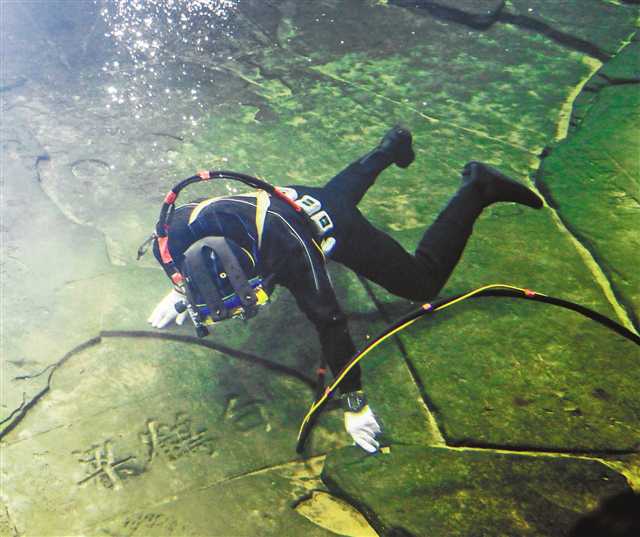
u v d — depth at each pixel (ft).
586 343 8.57
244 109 12.60
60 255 9.97
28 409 8.25
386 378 8.41
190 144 11.84
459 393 8.11
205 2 15.17
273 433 8.00
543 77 13.21
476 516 6.96
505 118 12.34
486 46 14.02
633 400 7.94
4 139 11.84
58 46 14.02
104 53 13.88
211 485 7.54
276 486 7.53
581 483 7.18
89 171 11.35
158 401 8.31
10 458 7.77
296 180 11.13
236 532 7.10
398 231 10.14
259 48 14.07
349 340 7.35
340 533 7.14
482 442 7.62
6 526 7.20
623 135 11.50
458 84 13.09
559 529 6.82
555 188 10.64
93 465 7.72
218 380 8.52
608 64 13.02
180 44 14.14
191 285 7.32
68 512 7.32
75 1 15.20
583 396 8.02
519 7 14.62
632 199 10.39
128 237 10.30
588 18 14.34
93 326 9.05
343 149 11.73
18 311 9.23
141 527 7.16
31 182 11.09
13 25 14.53
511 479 7.27
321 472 7.66
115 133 12.05
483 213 10.44
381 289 9.44
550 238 10.00
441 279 8.29
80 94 12.87
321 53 13.92
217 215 7.40
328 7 15.12
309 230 7.45
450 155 11.59
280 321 9.08
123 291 9.46
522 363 8.39
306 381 8.50
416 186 11.03
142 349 8.86
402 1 15.03
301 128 12.17
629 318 8.83
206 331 7.60
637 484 7.22
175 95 12.89
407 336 8.77
